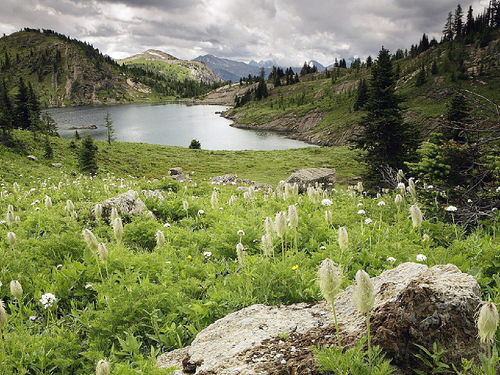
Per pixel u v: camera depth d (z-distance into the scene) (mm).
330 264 3227
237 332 4559
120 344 5176
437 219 9609
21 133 69375
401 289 3980
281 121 160375
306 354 3656
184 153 80250
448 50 170500
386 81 31234
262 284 5953
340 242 5527
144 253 8445
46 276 7625
